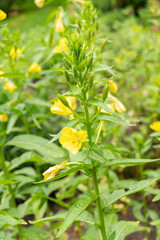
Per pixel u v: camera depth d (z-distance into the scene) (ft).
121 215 4.24
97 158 2.13
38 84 3.87
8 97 3.89
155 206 4.28
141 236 3.80
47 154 3.18
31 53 4.75
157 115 5.75
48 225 4.08
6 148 4.85
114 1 13.69
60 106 2.26
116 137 4.56
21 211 3.22
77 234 4.04
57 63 3.87
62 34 3.44
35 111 4.75
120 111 2.71
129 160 2.18
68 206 3.29
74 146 2.12
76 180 3.26
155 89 5.32
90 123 2.22
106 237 2.35
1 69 3.39
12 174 3.21
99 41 3.28
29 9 19.43
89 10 2.94
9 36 3.49
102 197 2.37
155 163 4.96
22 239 3.15
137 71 5.84
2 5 16.22
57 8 3.49
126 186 3.15
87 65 2.21
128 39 7.93
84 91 2.20
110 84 2.67
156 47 6.00
